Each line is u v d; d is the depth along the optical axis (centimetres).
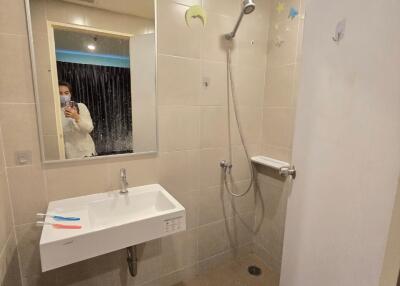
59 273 136
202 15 151
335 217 92
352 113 83
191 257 182
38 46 113
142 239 112
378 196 73
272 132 182
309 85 106
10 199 118
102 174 138
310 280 109
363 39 78
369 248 77
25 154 118
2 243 106
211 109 167
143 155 148
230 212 193
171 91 150
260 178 196
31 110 116
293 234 122
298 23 154
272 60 176
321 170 100
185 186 167
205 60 158
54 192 127
